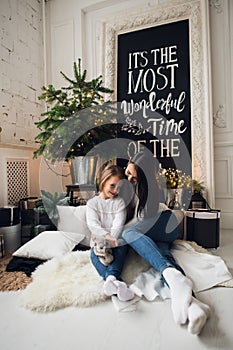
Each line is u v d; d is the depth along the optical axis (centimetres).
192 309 75
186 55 196
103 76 219
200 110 192
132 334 73
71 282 98
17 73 202
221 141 197
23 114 209
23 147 189
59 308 86
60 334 73
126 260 113
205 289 97
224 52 194
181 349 67
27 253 123
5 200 172
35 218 154
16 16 202
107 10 225
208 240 148
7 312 84
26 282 104
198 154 192
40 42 232
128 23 212
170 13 200
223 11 193
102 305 87
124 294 88
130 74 212
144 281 98
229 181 196
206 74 190
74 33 232
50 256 123
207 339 71
